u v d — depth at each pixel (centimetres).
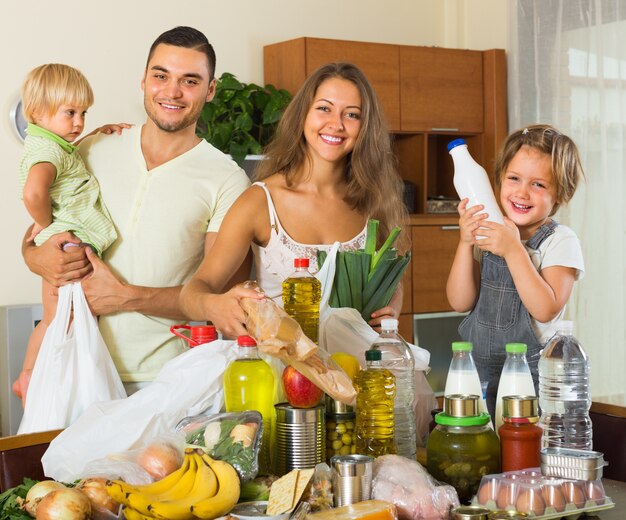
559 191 215
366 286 195
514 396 158
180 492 137
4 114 412
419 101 496
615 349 459
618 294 457
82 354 233
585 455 149
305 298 171
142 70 447
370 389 159
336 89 204
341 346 184
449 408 156
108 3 437
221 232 209
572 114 478
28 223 419
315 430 154
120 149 251
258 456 153
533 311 201
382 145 213
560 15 480
